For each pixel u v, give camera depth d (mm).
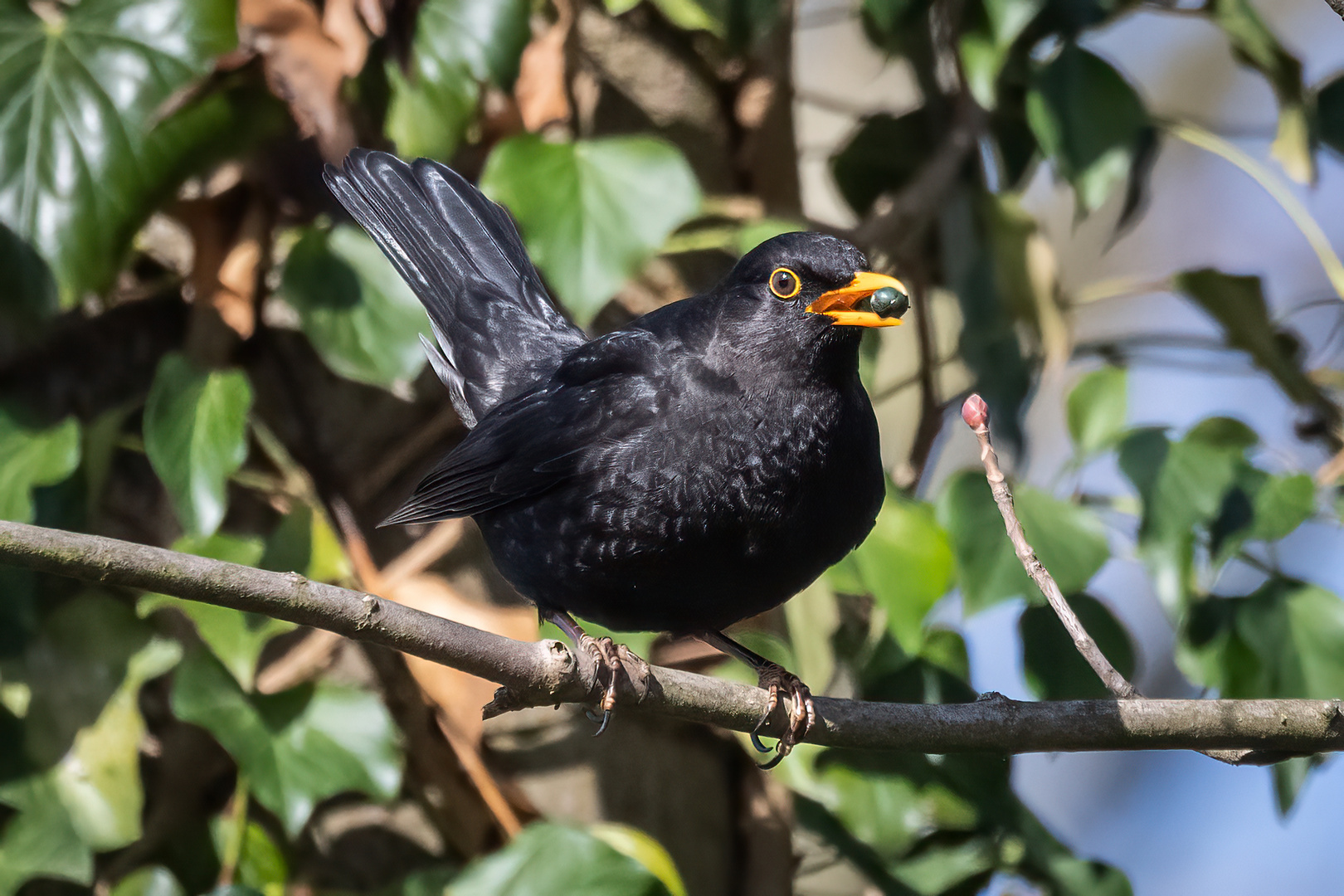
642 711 7516
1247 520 9289
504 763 9523
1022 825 10156
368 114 10172
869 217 11953
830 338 8148
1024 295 11125
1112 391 10039
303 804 8688
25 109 8914
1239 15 10883
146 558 6195
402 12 9531
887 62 11664
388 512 9750
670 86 10570
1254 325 10852
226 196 9703
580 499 8453
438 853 9336
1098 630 9836
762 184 10750
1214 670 9352
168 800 9258
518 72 9500
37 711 8812
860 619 10703
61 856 8680
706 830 9875
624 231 9266
